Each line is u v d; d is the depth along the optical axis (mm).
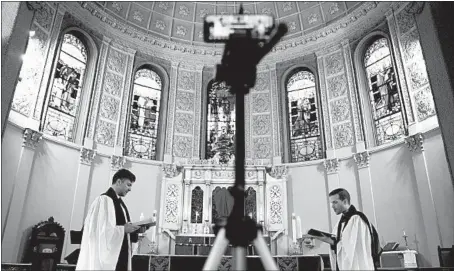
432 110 10328
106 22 13820
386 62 12617
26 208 9961
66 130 12023
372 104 12742
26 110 10539
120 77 13859
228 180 12758
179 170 13305
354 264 3965
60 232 10227
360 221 4207
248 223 1884
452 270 7738
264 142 14164
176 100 14609
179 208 12445
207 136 14500
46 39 11594
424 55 9414
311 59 14734
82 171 11648
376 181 11359
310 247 12023
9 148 9734
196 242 11422
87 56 13383
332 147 12961
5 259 9102
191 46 15406
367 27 13305
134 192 12508
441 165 9625
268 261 1880
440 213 9367
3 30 7969
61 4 12266
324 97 13820
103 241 3934
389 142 11320
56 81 12047
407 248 9430
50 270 6836
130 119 13789
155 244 11719
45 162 10766
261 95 14914
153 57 14953
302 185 13008
